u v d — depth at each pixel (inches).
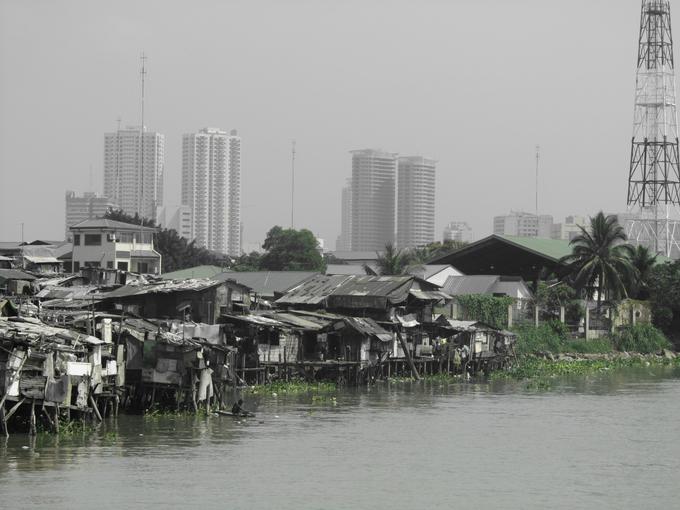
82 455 2984.7
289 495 2625.5
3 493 2544.3
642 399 4749.0
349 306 5718.5
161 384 3725.4
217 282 5012.3
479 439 3499.0
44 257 7362.2
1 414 3085.6
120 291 4916.3
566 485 2810.0
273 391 4648.1
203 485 2699.3
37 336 3132.4
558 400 4670.3
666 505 2613.2
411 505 2564.0
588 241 7288.4
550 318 7598.4
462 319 6879.9
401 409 4232.3
